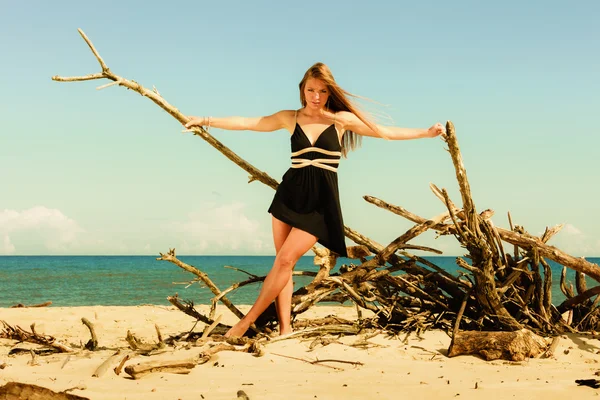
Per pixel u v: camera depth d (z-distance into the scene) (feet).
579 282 19.63
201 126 17.58
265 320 18.24
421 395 10.24
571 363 13.96
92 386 10.73
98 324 26.14
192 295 67.26
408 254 19.22
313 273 19.76
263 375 11.88
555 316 18.67
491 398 10.07
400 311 17.97
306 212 16.51
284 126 17.21
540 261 18.31
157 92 17.07
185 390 10.41
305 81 16.47
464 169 16.48
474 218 17.02
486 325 17.81
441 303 18.16
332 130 16.47
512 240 18.40
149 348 14.23
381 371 12.57
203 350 14.07
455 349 14.69
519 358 13.99
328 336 16.51
